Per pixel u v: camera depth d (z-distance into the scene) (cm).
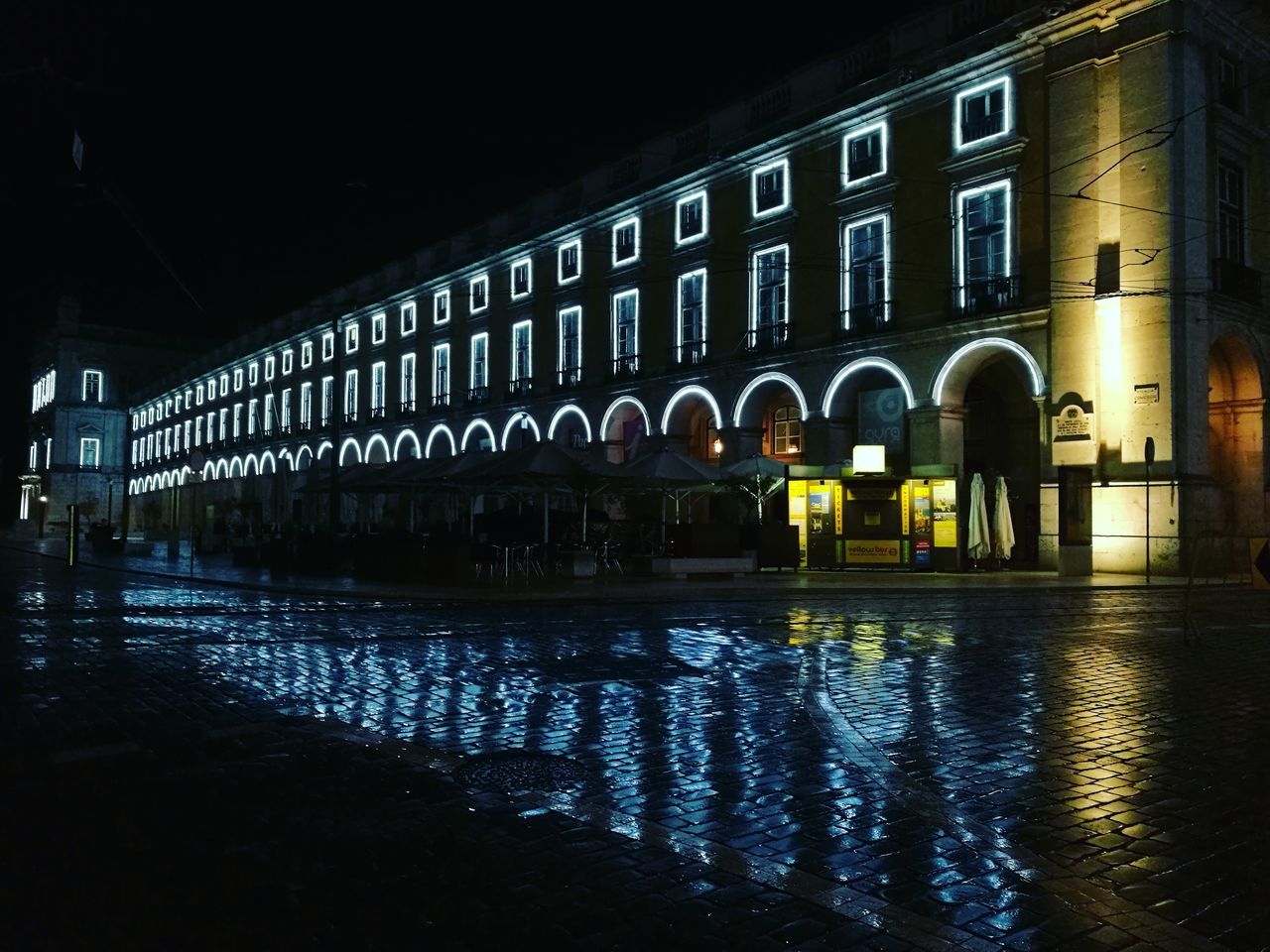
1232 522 2481
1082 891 368
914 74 2622
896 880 379
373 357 5216
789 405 3150
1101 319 2248
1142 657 945
